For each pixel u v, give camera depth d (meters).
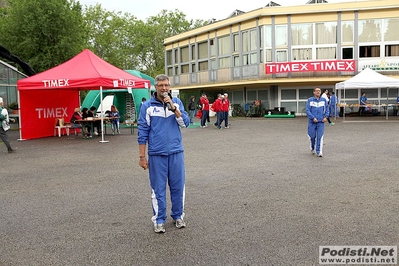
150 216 5.32
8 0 31.50
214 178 7.64
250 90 31.53
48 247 4.30
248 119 26.97
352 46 27.84
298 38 28.31
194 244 4.26
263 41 28.39
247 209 5.48
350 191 6.31
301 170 8.19
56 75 15.48
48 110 18.14
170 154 4.67
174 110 4.55
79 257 4.01
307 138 14.09
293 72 27.50
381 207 5.40
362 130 16.59
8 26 28.70
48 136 18.02
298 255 3.89
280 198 6.00
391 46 27.52
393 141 12.58
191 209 5.57
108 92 24.27
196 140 14.56
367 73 21.61
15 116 23.34
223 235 4.50
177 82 36.53
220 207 5.62
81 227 4.93
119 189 6.93
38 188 7.21
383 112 28.41
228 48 31.50
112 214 5.45
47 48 28.12
